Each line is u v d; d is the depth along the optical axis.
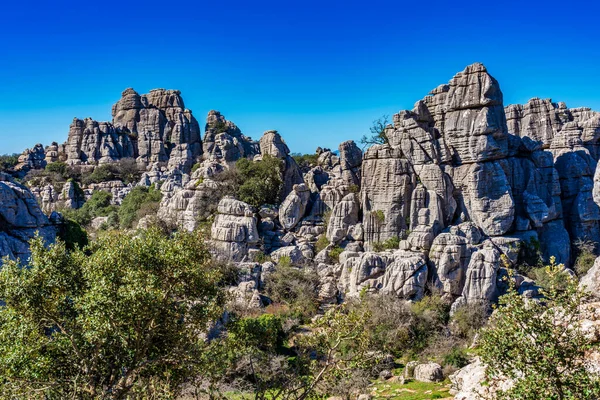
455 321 49.06
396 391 36.41
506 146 66.56
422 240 58.72
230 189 72.81
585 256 64.06
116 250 21.47
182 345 21.97
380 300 49.50
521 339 14.06
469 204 64.75
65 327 21.28
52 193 108.62
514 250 60.38
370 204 67.50
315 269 61.72
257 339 30.00
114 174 122.81
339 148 77.94
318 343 23.95
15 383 18.55
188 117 136.12
